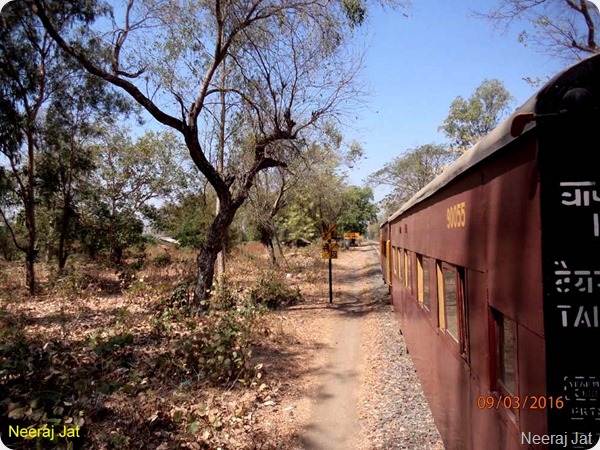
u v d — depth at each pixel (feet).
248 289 53.21
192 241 84.07
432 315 16.84
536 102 6.46
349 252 177.78
